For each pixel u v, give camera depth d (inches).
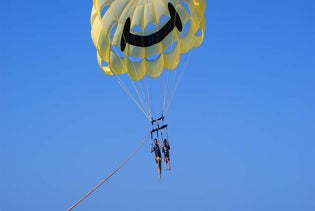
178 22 5064.0
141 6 5027.1
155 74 5172.2
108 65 5014.8
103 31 4931.1
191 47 5083.7
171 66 5142.7
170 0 5032.0
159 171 4781.0
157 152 4790.8
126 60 5064.0
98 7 4909.0
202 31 5039.4
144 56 5118.1
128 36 5039.4
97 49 4965.6
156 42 5098.4
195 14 5014.8
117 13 4963.1
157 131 4842.5
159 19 5054.1
